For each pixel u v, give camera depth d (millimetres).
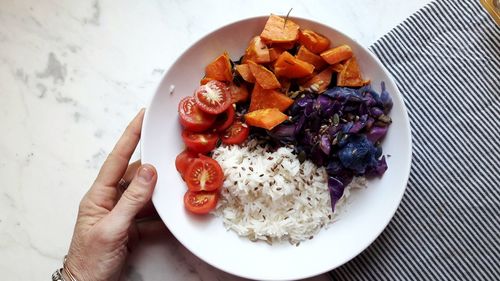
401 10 448
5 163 448
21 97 454
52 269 438
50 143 448
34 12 461
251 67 388
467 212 415
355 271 416
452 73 427
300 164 397
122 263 414
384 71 391
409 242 416
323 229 406
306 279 423
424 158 422
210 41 402
